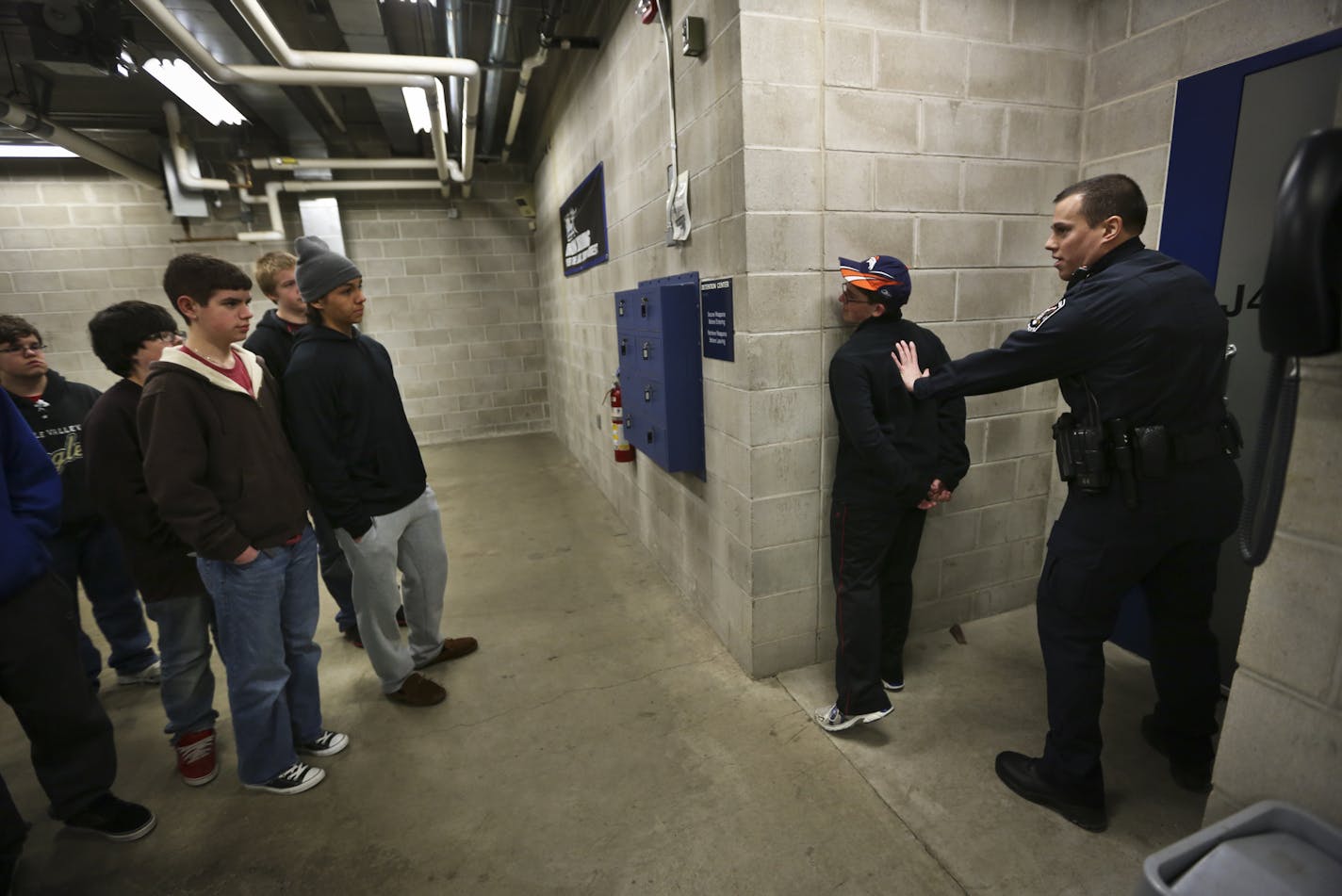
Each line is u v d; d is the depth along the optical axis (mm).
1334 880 652
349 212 5777
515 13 3840
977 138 2021
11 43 3580
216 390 1472
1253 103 1665
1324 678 790
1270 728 860
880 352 1679
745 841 1520
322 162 5039
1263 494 858
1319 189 576
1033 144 2104
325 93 4750
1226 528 1379
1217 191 1777
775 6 1712
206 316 1442
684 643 2436
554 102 4488
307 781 1744
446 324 6188
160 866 1519
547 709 2076
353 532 1824
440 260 6062
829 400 2016
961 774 1699
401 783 1768
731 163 1839
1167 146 1894
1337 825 794
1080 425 1391
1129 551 1353
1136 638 2186
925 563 2334
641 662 2318
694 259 2209
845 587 1791
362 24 3125
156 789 1773
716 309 2068
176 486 1395
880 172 1920
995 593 2486
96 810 1582
